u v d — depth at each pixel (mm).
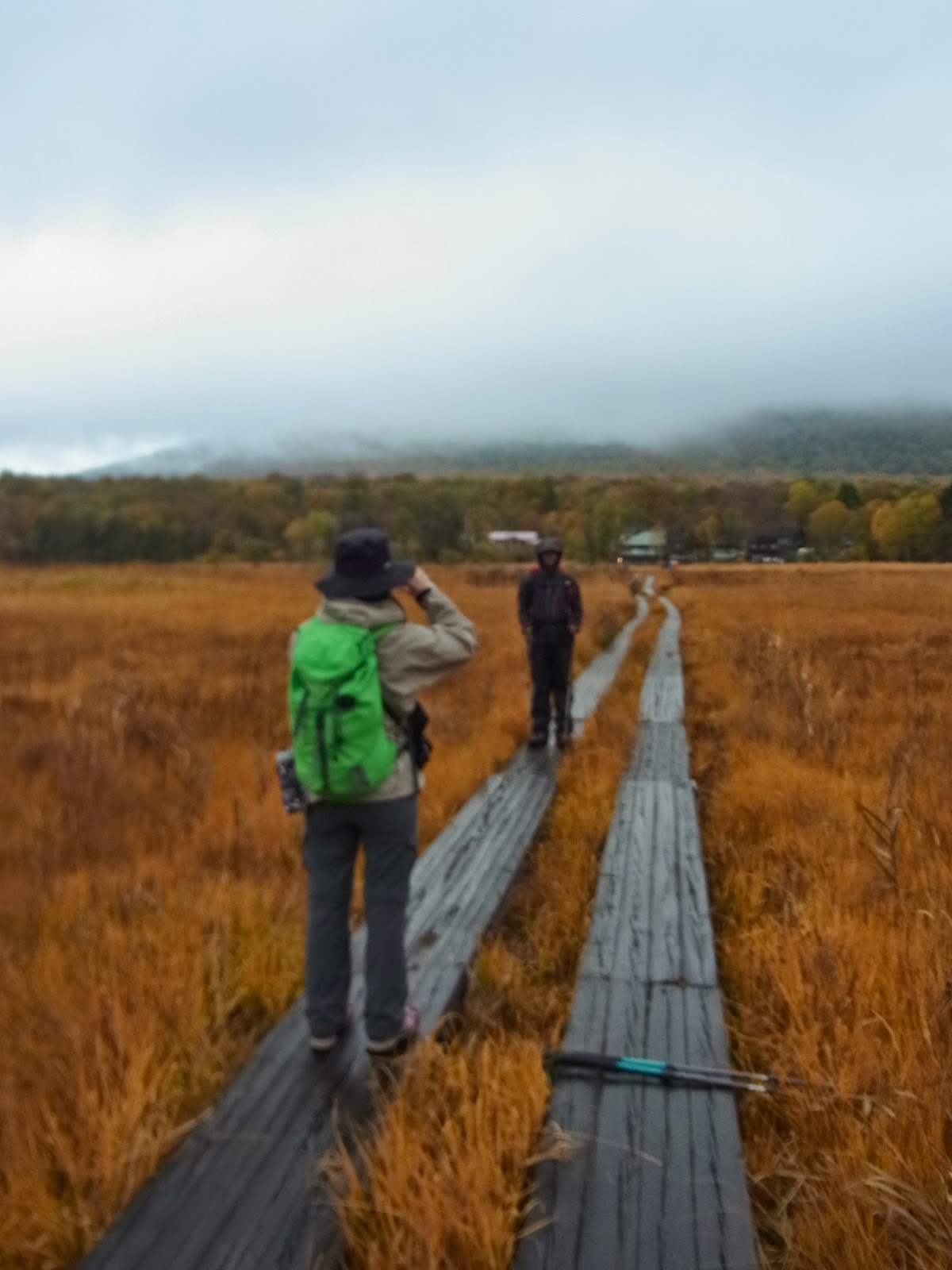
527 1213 2791
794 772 7445
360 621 3547
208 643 17281
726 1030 3873
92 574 53438
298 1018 3879
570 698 9336
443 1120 3176
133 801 6691
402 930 3631
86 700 10375
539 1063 3432
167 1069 3391
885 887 4906
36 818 6277
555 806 7230
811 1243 2744
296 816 6328
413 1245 2574
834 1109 3227
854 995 3812
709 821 7086
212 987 3971
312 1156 3004
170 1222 2713
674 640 21938
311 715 3428
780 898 5242
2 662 14234
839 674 12828
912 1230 2682
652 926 4898
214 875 5367
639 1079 3514
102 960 4145
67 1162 2877
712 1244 2674
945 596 36219
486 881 5434
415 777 3672
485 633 19469
